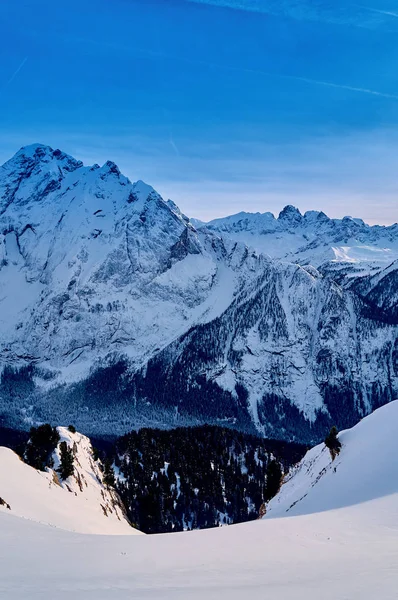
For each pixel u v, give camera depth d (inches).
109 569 1173.1
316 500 2903.5
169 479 7313.0
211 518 6820.9
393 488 2469.2
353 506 2287.2
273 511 3676.2
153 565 1227.9
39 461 4443.9
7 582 1010.7
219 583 1021.2
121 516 5078.7
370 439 3358.8
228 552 1398.9
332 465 3388.3
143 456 7869.1
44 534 1622.8
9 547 1354.6
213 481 7396.7
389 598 852.0
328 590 923.4
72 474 4586.6
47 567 1171.9
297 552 1381.6
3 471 3169.3
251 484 7578.7
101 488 5433.1
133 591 954.1
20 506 2667.3
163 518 6446.9
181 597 903.1
